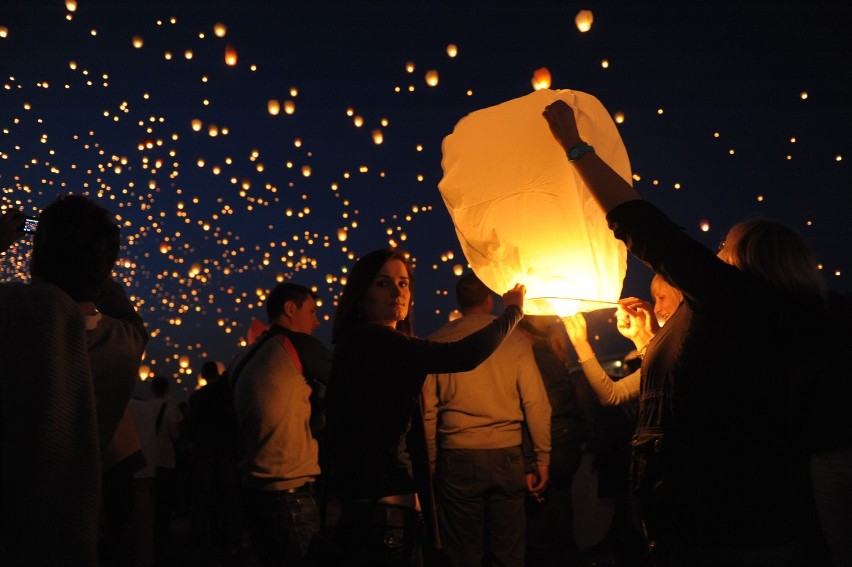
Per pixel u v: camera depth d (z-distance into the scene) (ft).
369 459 7.01
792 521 5.64
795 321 5.71
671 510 5.80
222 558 20.80
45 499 5.25
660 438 5.93
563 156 7.31
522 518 11.54
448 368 7.08
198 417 11.46
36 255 6.17
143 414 17.06
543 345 12.95
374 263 7.79
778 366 5.66
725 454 5.65
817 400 6.71
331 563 7.04
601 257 7.52
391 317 7.73
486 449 11.35
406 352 7.11
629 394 9.39
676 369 5.88
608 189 6.04
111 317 6.87
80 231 6.14
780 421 5.65
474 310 12.23
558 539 12.57
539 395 11.60
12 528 5.18
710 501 5.64
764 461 5.62
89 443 5.54
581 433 12.92
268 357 10.53
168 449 22.08
